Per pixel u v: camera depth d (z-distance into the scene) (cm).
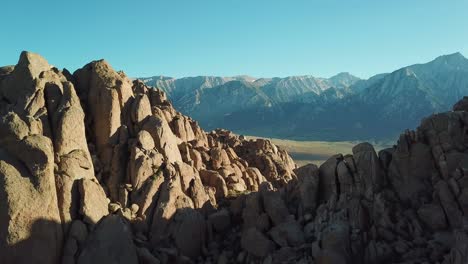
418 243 3853
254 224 4553
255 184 6650
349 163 4562
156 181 4594
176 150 5441
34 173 3619
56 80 4872
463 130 4406
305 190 4703
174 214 4472
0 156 3644
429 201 4238
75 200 3878
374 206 4178
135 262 3750
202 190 5062
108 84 5112
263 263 3962
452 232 3897
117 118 5003
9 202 3447
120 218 3847
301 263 3747
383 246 3838
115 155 4778
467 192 3916
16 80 4772
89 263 3578
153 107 6175
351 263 3734
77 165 4081
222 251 4422
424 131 4562
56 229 3588
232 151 7288
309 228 4294
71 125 4316
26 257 3428
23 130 3938
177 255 4169
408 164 4481
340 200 4356
